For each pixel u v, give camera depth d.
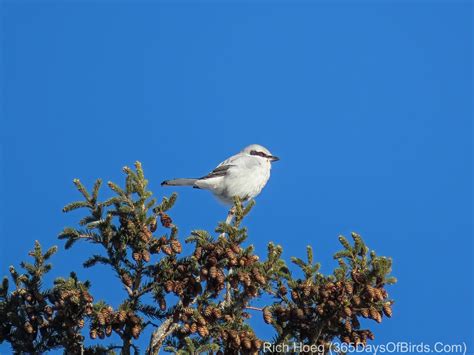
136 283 13.02
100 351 13.08
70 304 12.72
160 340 12.80
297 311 12.79
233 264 12.64
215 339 12.95
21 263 13.57
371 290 12.41
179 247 12.95
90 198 13.28
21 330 13.20
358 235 12.88
